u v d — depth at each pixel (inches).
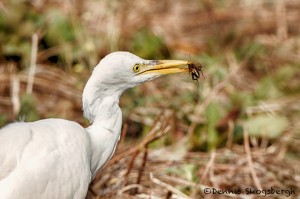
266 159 474.3
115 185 431.8
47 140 329.4
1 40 560.4
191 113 514.0
